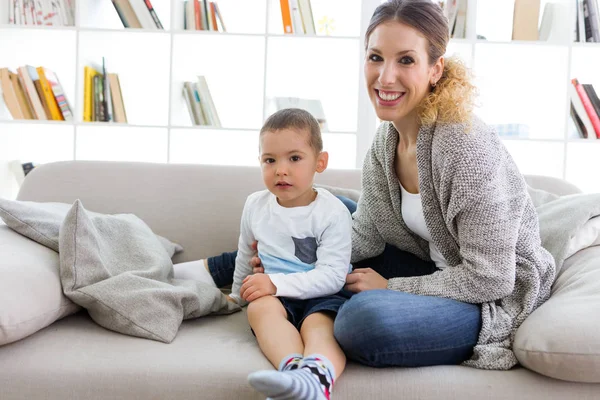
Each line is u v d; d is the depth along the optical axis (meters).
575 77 2.92
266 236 1.35
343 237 1.31
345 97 3.12
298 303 1.25
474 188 1.11
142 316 1.12
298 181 1.30
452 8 2.76
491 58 2.97
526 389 0.96
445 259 1.28
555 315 1.01
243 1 3.09
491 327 1.08
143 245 1.38
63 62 3.02
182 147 2.95
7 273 1.05
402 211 1.36
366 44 1.25
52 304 1.10
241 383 0.96
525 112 2.97
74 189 1.69
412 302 1.05
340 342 1.01
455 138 1.15
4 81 2.76
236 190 1.70
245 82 3.15
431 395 0.95
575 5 2.74
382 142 1.37
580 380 0.94
